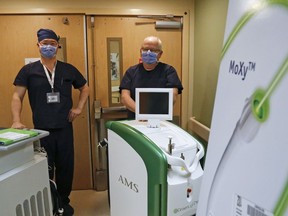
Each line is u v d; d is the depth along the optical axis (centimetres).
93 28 297
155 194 135
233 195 66
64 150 248
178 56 315
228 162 69
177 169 138
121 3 297
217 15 240
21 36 290
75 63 301
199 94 295
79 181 320
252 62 62
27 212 147
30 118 301
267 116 55
